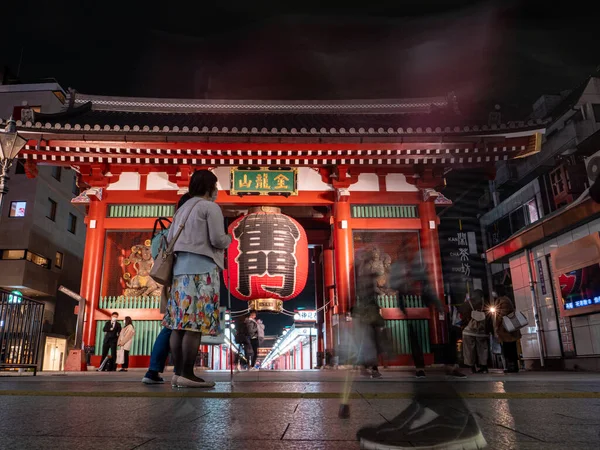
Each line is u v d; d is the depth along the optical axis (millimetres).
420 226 14148
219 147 13312
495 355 10789
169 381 5453
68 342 28281
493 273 22328
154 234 4527
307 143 13344
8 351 8328
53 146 13133
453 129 13320
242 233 12688
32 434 1753
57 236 27750
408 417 1673
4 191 8516
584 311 10664
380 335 5230
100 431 1824
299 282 12688
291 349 31516
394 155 13828
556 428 1848
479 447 1447
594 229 10633
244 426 1955
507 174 24328
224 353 31141
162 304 4367
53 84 27406
